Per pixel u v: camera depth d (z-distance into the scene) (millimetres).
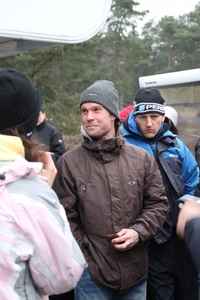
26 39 1740
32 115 1328
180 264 2715
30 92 1312
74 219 2271
